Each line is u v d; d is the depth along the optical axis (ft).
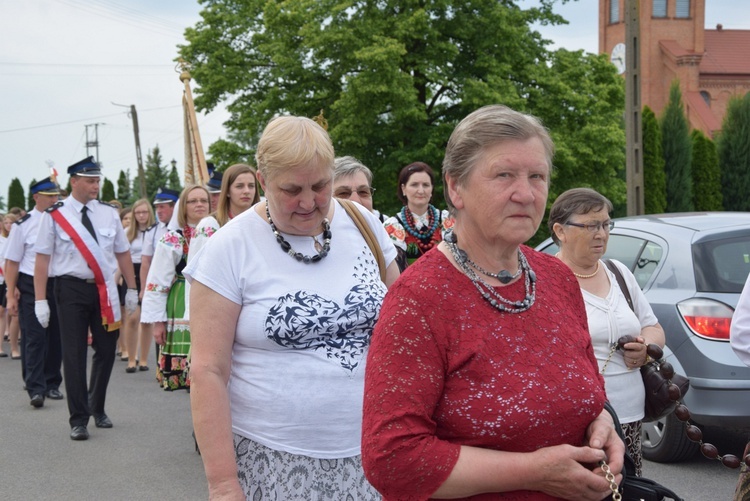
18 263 30.48
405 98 81.82
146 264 34.96
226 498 8.29
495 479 6.32
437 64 87.15
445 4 85.66
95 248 23.71
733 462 10.09
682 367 18.24
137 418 26.05
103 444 22.77
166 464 20.72
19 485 19.11
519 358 6.59
